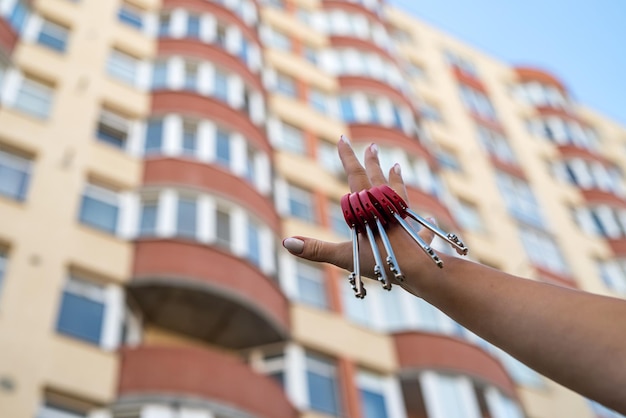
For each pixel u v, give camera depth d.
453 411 17.86
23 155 16.48
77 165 16.92
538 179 31.52
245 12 27.11
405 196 3.39
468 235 25.45
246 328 16.59
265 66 26.17
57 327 13.77
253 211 18.58
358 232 3.16
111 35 21.52
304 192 22.16
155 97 20.33
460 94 33.72
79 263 14.93
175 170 18.03
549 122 35.75
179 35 23.12
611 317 2.31
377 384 17.80
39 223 15.09
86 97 18.95
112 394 13.37
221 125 20.41
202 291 15.69
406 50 34.50
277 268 18.72
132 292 15.47
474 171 29.14
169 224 16.89
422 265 2.87
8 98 17.61
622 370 2.20
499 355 21.36
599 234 30.83
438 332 19.19
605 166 35.50
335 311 18.64
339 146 3.63
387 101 27.94
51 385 12.84
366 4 34.50
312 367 17.08
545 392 21.27
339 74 28.38
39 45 19.48
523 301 2.54
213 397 13.98
